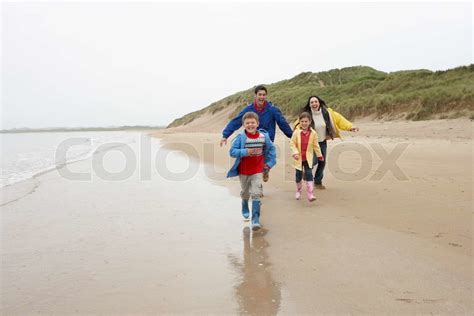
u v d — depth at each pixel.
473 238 3.37
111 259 3.32
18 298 2.63
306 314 2.28
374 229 3.76
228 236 3.87
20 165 11.75
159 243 3.71
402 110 19.42
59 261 3.30
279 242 3.59
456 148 8.74
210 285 2.73
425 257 3.02
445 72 24.64
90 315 2.38
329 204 4.88
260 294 2.56
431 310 2.26
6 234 4.11
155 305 2.47
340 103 25.77
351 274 2.79
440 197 4.70
